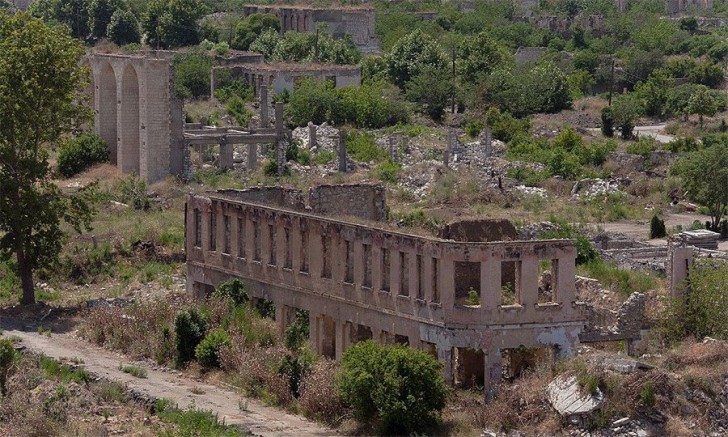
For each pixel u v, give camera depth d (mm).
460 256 72938
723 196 129125
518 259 73125
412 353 70312
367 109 173250
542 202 135500
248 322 82875
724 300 81562
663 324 81250
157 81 139375
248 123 159000
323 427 70312
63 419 70062
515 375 74562
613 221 129375
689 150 156875
